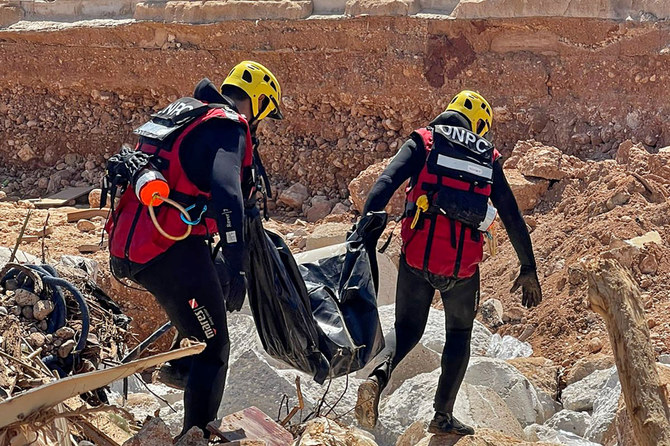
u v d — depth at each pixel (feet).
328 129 70.03
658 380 15.43
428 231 22.39
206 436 19.81
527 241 23.34
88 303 24.77
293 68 71.20
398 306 23.63
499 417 26.18
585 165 50.98
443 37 65.87
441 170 22.21
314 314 21.71
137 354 23.85
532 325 39.04
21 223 60.85
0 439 15.56
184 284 19.40
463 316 23.36
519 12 63.16
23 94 82.79
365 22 67.67
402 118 67.56
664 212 42.70
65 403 20.01
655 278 38.83
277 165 71.41
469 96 23.63
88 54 79.46
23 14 83.15
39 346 22.29
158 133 19.35
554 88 63.21
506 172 51.80
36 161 82.28
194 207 19.30
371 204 22.25
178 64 76.02
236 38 73.26
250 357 27.20
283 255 20.72
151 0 78.18
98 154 80.33
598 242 41.83
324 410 26.53
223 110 19.45
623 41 60.49
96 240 56.18
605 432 26.43
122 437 21.21
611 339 15.89
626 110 60.34
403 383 28.17
